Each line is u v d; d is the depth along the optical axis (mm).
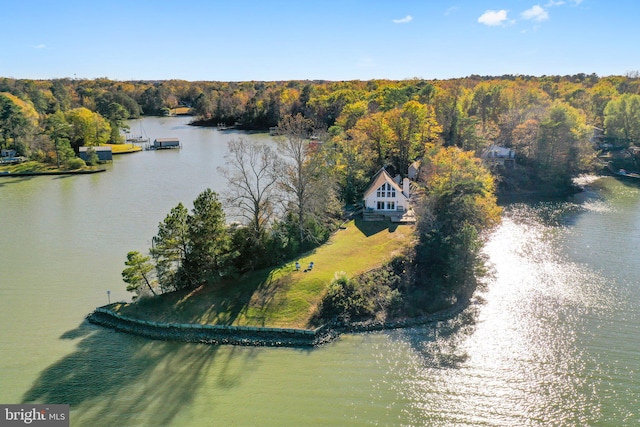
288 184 68688
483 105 130250
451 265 52906
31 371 39656
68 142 127500
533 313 49750
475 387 38438
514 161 104688
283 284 51906
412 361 42031
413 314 49531
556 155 101062
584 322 47750
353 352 43406
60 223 77125
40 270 58688
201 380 39156
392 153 101562
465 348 43938
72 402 36188
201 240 50531
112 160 134875
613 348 43250
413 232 63812
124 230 73500
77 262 61219
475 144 102000
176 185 103125
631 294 53188
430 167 82062
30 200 91438
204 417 34906
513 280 57219
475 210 60031
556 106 107375
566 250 66250
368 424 34375
